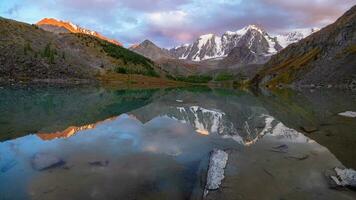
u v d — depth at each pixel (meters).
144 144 22.42
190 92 113.94
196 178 14.74
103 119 36.09
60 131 27.62
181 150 20.61
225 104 58.66
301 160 17.69
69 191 12.98
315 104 54.38
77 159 18.00
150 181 14.26
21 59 142.88
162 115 41.03
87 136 25.41
